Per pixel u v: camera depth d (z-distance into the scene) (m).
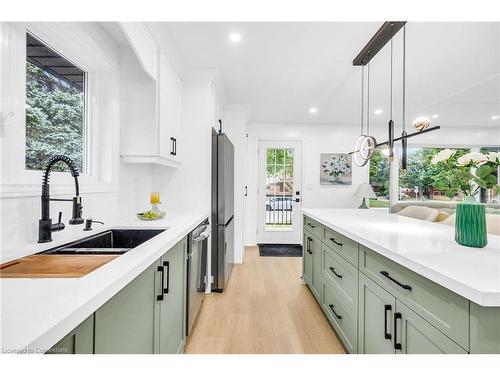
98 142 1.97
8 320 0.56
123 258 1.03
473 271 0.90
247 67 2.76
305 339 1.98
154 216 2.07
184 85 2.81
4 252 1.08
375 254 1.38
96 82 1.94
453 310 0.86
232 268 3.66
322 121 5.12
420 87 3.28
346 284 1.77
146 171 2.67
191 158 2.81
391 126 2.18
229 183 3.22
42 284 0.77
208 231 2.72
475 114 4.46
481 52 2.39
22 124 1.24
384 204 5.43
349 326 1.71
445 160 1.35
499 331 0.77
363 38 2.20
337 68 2.76
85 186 1.71
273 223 5.28
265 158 5.26
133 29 1.67
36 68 1.41
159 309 1.27
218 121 3.34
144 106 2.09
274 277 3.37
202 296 2.53
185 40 2.25
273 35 2.16
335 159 5.32
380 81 3.11
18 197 1.21
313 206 5.30
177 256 1.60
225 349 1.84
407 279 1.10
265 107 4.21
